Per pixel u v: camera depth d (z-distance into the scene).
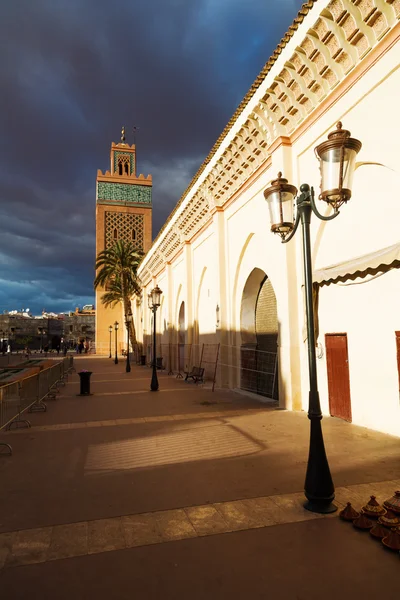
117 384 16.64
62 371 18.31
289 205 4.69
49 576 3.01
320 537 3.51
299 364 9.58
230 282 14.09
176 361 22.50
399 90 6.62
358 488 4.57
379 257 5.93
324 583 2.86
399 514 3.68
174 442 6.93
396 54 6.63
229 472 5.29
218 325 14.45
